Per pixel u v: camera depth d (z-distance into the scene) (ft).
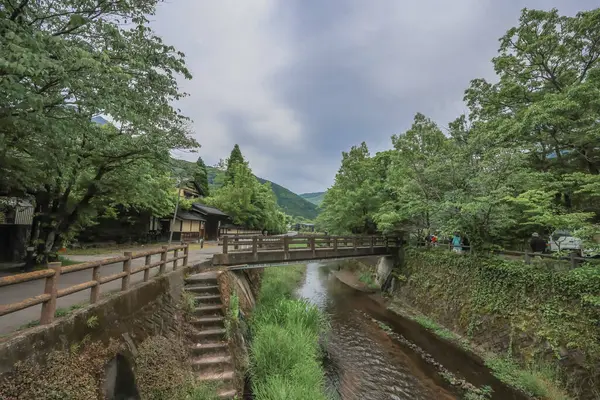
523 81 42.65
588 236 24.30
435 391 23.62
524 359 25.08
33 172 19.71
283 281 56.44
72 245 46.80
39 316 12.98
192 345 20.66
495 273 30.86
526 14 39.91
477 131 41.68
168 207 66.39
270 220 130.00
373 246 54.60
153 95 20.10
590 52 37.63
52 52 11.77
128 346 15.15
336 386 23.32
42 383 9.93
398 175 54.49
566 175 28.78
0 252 30.48
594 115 30.17
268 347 22.27
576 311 22.30
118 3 15.53
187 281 27.32
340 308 46.57
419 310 42.70
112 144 23.39
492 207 31.99
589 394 19.86
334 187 87.45
